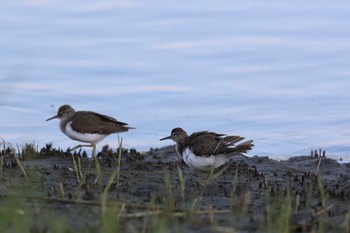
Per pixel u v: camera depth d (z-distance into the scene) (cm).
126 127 1625
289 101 2011
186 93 2042
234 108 1983
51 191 1182
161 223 905
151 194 1169
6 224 884
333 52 2214
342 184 1401
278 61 2181
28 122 1859
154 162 1573
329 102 1998
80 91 2038
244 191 1175
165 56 2211
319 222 984
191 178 1398
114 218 920
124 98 2017
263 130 1873
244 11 2442
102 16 2400
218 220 1002
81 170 1377
